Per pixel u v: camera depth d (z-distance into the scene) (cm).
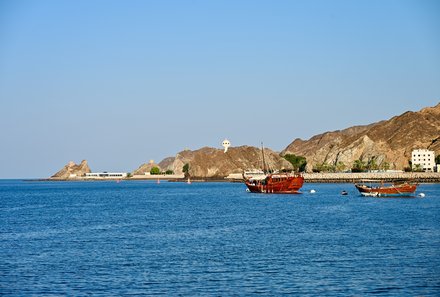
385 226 9388
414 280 5228
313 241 7644
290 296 4756
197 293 4869
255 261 6166
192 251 6888
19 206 16512
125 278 5409
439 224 9612
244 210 13738
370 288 4969
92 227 9906
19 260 6375
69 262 6222
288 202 16950
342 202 16488
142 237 8312
